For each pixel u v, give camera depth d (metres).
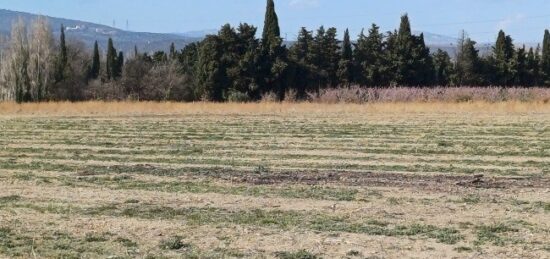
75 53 89.50
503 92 55.72
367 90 58.38
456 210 12.22
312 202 12.98
